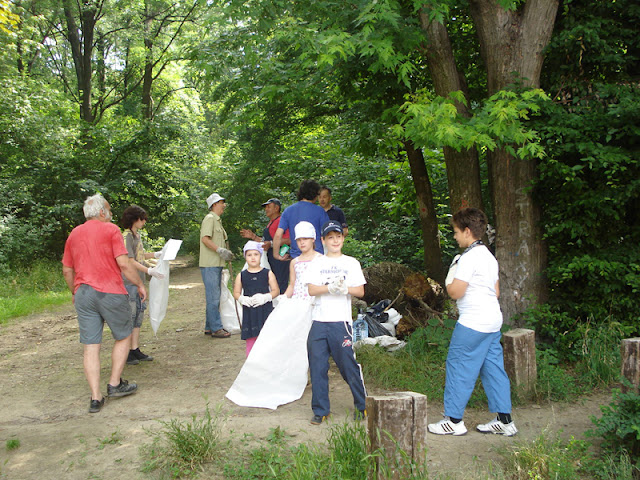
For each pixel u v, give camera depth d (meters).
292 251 5.88
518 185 5.78
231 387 4.82
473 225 3.93
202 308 10.71
